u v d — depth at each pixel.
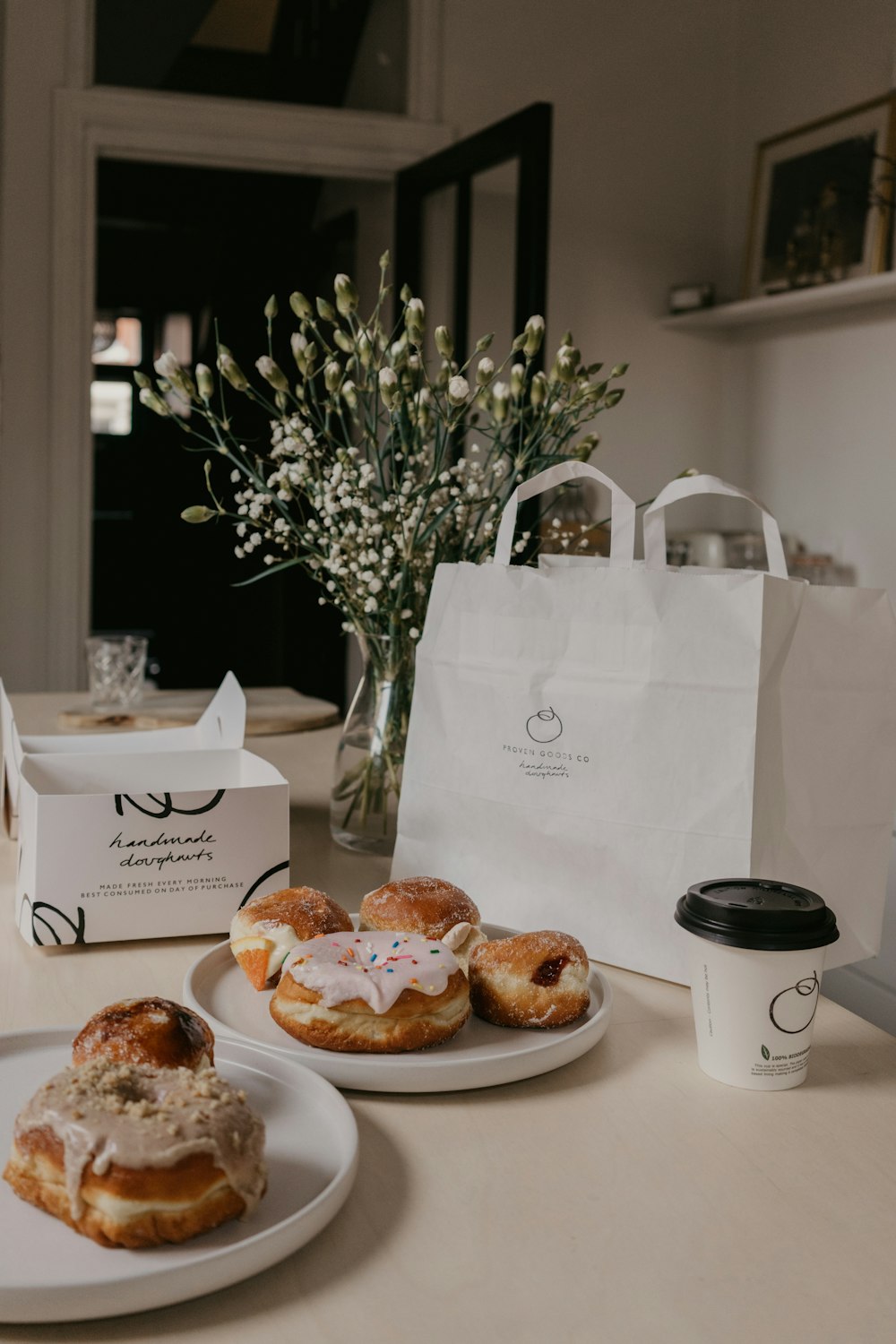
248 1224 0.56
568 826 0.95
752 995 0.72
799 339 3.61
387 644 1.19
